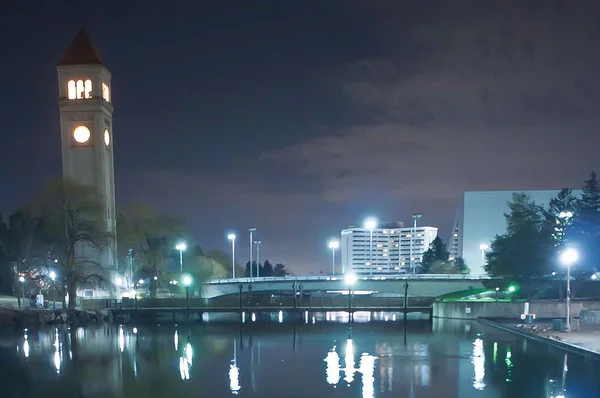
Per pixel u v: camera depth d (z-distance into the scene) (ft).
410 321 296.71
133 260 392.47
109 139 457.27
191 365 156.04
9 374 147.43
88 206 300.20
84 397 122.62
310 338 216.54
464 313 283.38
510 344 180.14
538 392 116.88
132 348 191.72
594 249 295.48
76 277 289.74
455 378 131.23
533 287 294.46
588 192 316.60
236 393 121.60
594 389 118.42
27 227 297.74
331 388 123.95
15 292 330.95
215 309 324.80
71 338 221.66
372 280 386.73
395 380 130.62
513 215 310.45
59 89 442.91
